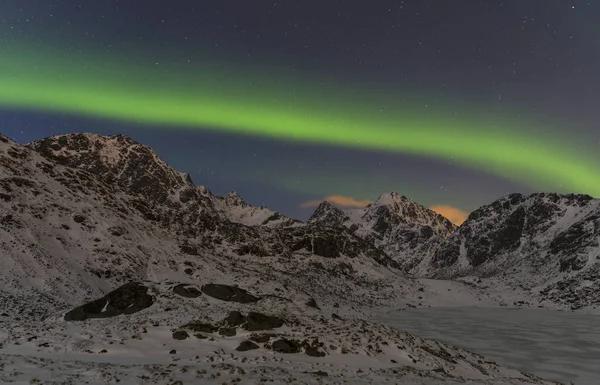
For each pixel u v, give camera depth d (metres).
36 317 39.06
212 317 29.70
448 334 65.75
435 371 24.75
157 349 21.66
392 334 32.88
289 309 37.38
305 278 120.56
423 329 71.56
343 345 26.28
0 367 13.60
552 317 97.00
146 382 13.40
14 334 21.98
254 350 23.38
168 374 14.98
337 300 103.31
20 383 11.72
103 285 61.22
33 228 65.12
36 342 20.38
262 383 14.92
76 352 19.47
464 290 150.50
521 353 50.22
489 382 23.27
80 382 12.52
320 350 24.67
